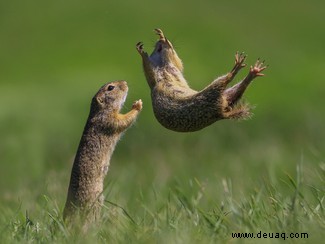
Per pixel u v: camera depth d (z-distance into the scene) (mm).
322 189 18109
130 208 20016
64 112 53688
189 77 61719
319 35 75875
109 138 19047
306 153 36438
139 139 45250
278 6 84250
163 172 32531
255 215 16094
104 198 18359
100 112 19094
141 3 79625
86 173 18422
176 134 46250
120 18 76062
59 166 35250
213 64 66438
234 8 82250
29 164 38094
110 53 68750
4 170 36781
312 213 15789
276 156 35125
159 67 16328
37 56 69312
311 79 62469
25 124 49938
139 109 19531
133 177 30188
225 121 46969
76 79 62656
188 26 75312
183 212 17328
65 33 73750
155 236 15047
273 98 56938
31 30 75375
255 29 76812
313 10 83438
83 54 68812
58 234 15984
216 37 73188
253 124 49250
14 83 62906
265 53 70000
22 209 20938
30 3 80500
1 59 68938
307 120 47531
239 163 34344
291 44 73125
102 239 15656
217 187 23891
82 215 17500
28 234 16312
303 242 14219
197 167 34500
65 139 46969
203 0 82875
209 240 14617
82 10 78062
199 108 14914
